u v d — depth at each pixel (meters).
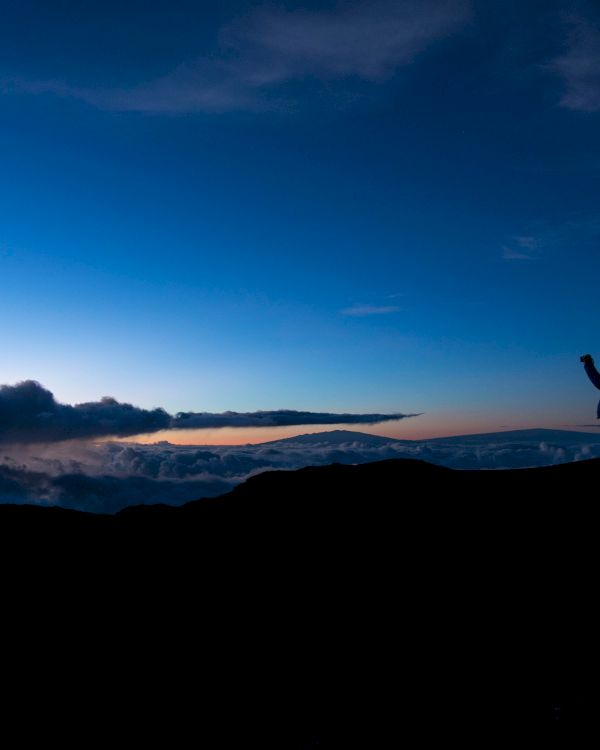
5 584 11.34
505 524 12.16
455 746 6.57
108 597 11.23
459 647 8.72
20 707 8.44
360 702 7.94
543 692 7.26
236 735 7.70
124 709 8.41
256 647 9.65
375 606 10.22
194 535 13.54
